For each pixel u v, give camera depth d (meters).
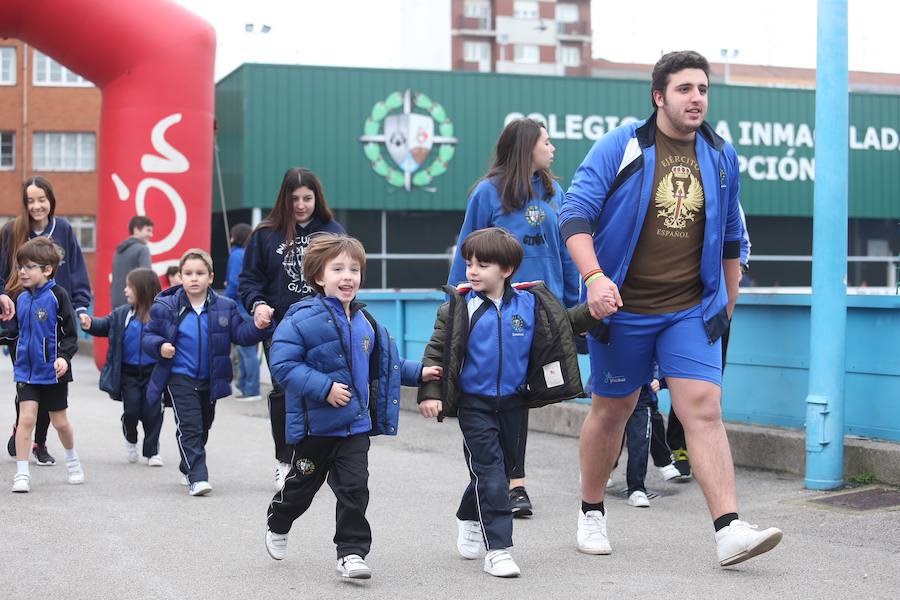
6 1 15.00
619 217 4.96
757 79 86.50
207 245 16.14
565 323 5.03
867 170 33.97
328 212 7.11
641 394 6.52
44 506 6.49
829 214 6.61
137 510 6.38
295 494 4.96
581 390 5.01
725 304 5.01
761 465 7.47
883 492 6.47
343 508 4.81
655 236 4.97
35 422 7.47
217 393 7.07
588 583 4.71
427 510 6.40
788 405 7.76
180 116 15.67
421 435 9.60
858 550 5.23
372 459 8.30
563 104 31.48
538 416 9.71
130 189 15.57
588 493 5.33
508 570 4.81
